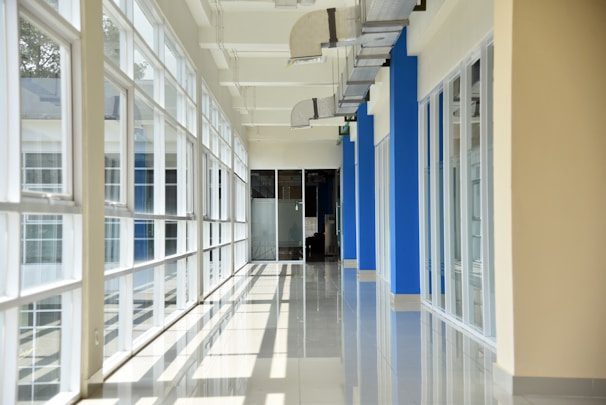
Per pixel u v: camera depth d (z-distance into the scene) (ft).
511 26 19.89
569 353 19.52
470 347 27.14
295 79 55.57
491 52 27.17
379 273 65.46
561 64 19.81
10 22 14.96
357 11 33.01
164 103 32.99
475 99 29.48
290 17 43.91
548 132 19.77
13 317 14.80
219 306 42.83
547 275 19.63
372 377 21.86
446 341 28.58
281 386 20.77
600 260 19.60
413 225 42.91
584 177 19.74
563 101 19.80
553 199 19.74
